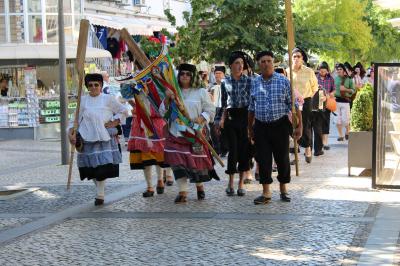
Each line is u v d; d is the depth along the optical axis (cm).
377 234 877
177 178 1105
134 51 1153
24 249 856
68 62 2698
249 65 1192
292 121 1096
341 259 769
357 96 1359
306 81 1559
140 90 1152
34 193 1277
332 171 1447
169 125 1113
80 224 992
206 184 1318
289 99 1095
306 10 4522
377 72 1190
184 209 1074
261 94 1094
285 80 1094
